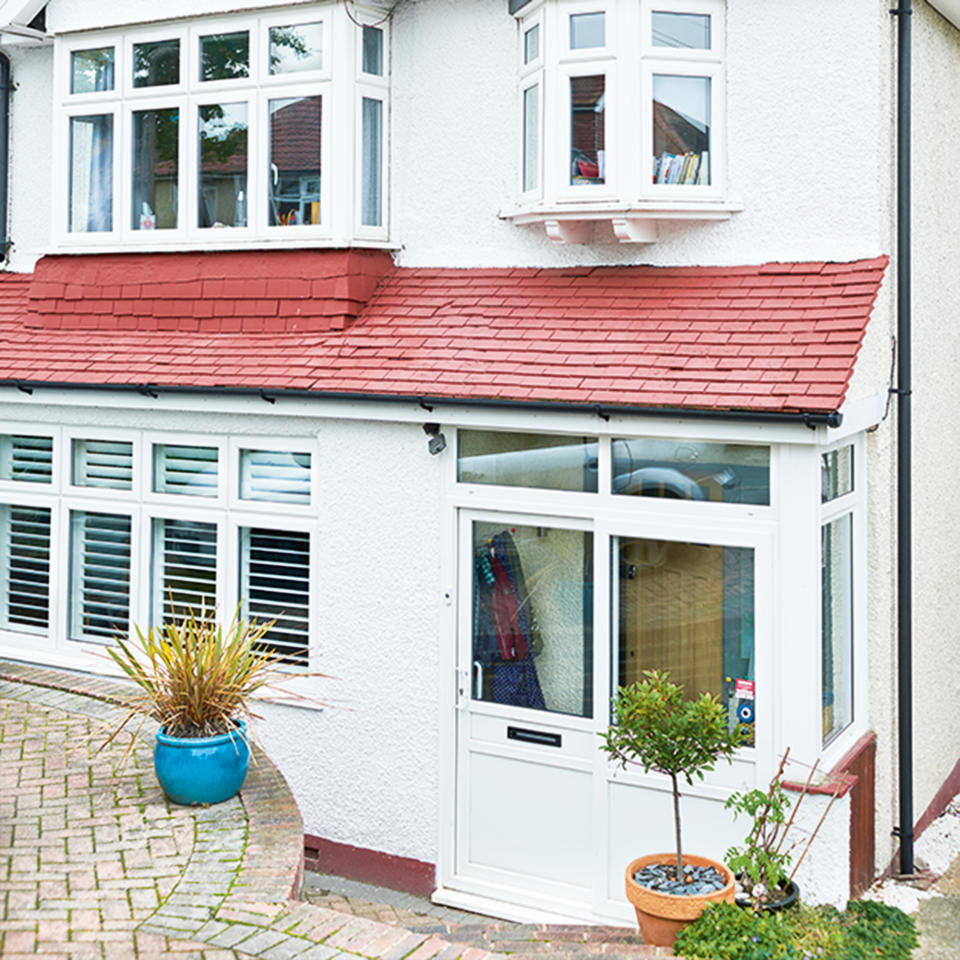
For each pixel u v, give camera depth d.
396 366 8.30
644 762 6.39
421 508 8.30
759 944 6.03
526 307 8.44
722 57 8.21
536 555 8.01
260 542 9.08
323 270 8.96
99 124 9.88
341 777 8.64
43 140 10.75
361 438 8.51
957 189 9.48
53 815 6.98
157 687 7.32
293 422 8.75
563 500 7.76
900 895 7.75
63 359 9.55
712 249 8.26
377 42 9.22
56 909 5.89
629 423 7.36
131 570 9.58
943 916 7.45
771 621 7.09
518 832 8.05
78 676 9.52
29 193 10.85
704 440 7.24
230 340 9.20
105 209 9.90
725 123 8.22
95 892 6.08
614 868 7.65
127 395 9.19
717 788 7.27
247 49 9.21
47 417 9.80
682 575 7.46
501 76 8.87
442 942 5.75
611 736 7.01
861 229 7.79
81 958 5.43
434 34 9.12
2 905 5.91
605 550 7.62
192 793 7.11
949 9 8.70
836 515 7.46
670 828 7.45
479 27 8.94
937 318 8.98
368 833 8.55
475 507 8.09
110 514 9.70
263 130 9.12
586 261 8.66
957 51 9.37
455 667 8.23
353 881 8.59
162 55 9.54
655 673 6.55
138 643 9.50
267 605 9.06
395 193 9.34
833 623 7.63
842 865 7.00
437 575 8.27
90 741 8.16
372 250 9.20
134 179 9.70
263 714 8.89
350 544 8.58
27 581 10.16
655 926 6.36
